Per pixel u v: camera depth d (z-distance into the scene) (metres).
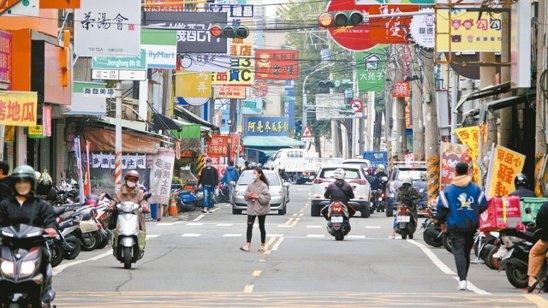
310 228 70.88
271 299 31.23
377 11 69.19
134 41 62.56
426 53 79.56
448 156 64.06
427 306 29.33
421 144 97.88
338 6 68.88
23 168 25.41
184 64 96.31
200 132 106.38
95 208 49.97
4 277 23.86
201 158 108.12
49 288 25.39
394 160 111.75
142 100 88.81
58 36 64.31
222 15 88.25
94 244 49.84
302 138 195.75
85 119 71.19
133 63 68.69
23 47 54.56
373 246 54.91
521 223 37.06
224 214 87.50
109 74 68.56
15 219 25.25
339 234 58.69
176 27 87.44
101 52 62.44
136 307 28.89
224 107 181.75
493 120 58.00
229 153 134.00
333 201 59.31
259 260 46.22
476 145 63.84
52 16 64.31
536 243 33.78
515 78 52.31
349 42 70.88
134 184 42.19
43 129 56.59
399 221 60.56
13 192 25.42
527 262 35.25
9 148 60.91
